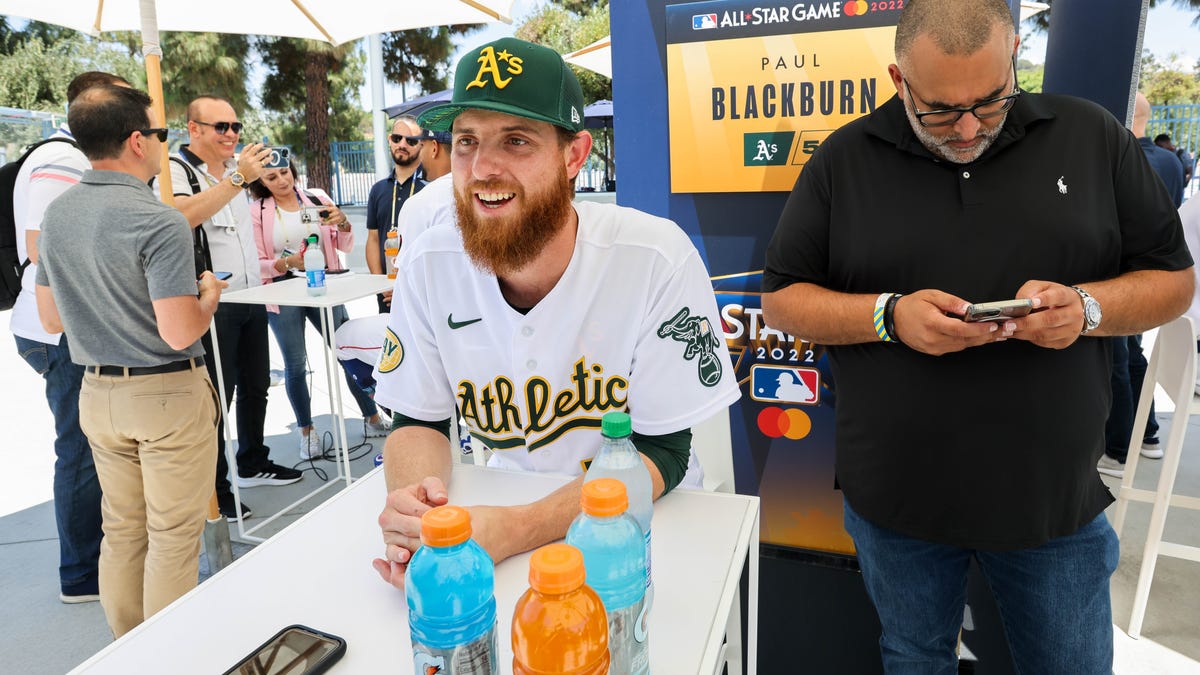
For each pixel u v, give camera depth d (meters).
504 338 1.31
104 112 1.88
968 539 1.28
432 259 1.33
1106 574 1.27
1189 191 8.68
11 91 16.70
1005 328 1.10
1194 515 2.91
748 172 1.89
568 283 1.25
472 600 0.69
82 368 2.40
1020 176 1.23
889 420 1.32
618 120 1.98
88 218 1.89
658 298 1.28
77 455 2.47
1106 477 3.27
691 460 1.56
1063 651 1.29
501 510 1.05
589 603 0.62
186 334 1.93
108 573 2.11
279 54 14.23
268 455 3.92
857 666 1.84
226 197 2.67
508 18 3.41
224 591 1.00
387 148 9.38
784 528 2.04
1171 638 2.20
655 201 2.00
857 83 1.76
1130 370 3.40
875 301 1.26
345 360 3.18
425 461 1.30
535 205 1.14
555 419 1.34
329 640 0.87
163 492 2.02
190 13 3.04
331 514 1.23
